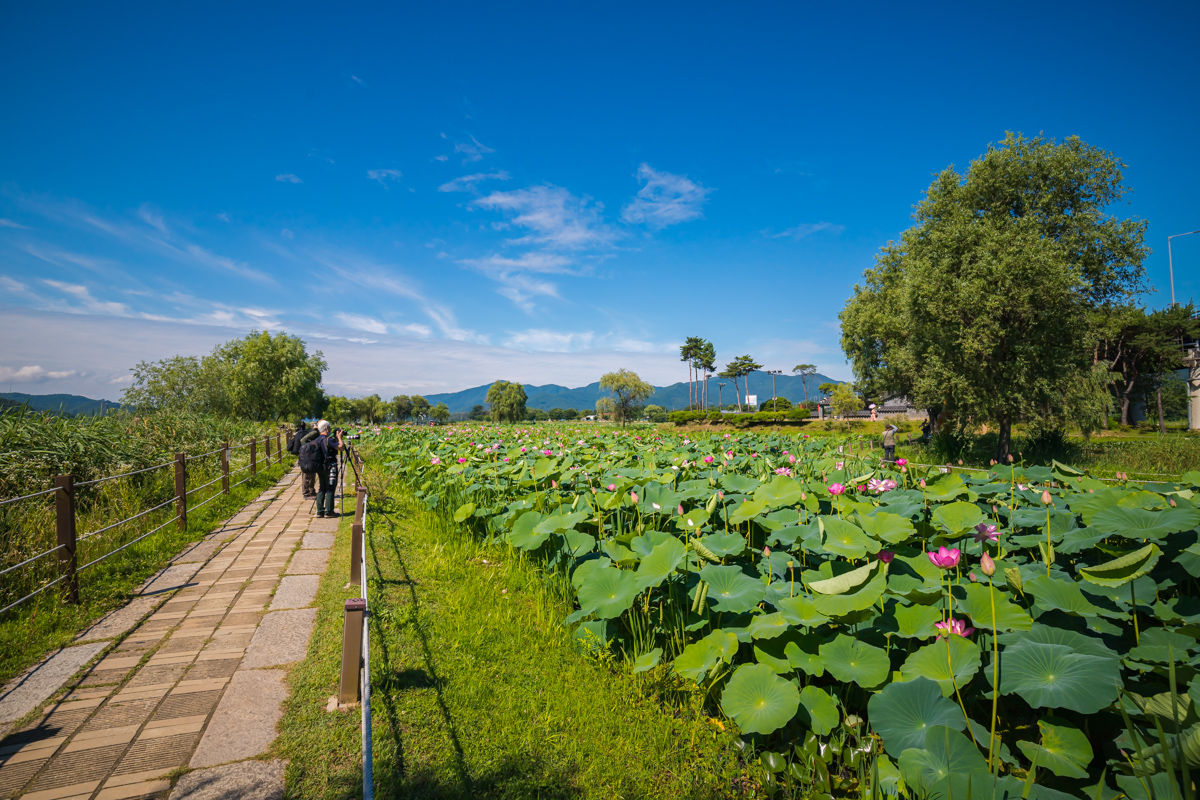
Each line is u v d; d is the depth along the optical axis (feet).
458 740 9.96
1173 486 16.65
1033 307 56.03
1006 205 63.16
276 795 8.38
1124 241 58.54
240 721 10.25
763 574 13.87
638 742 10.21
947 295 58.39
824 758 9.23
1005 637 10.02
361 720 10.21
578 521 17.10
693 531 15.35
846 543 12.71
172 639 13.82
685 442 51.80
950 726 8.41
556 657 13.25
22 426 23.84
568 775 9.34
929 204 67.92
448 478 31.17
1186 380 120.26
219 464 39.86
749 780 9.45
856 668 9.80
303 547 22.72
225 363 135.44
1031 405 57.16
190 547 22.68
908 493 18.53
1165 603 10.32
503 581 18.58
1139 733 8.20
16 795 8.23
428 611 15.64
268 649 13.26
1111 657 9.03
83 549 18.63
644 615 13.74
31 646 13.09
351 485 41.09
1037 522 14.64
